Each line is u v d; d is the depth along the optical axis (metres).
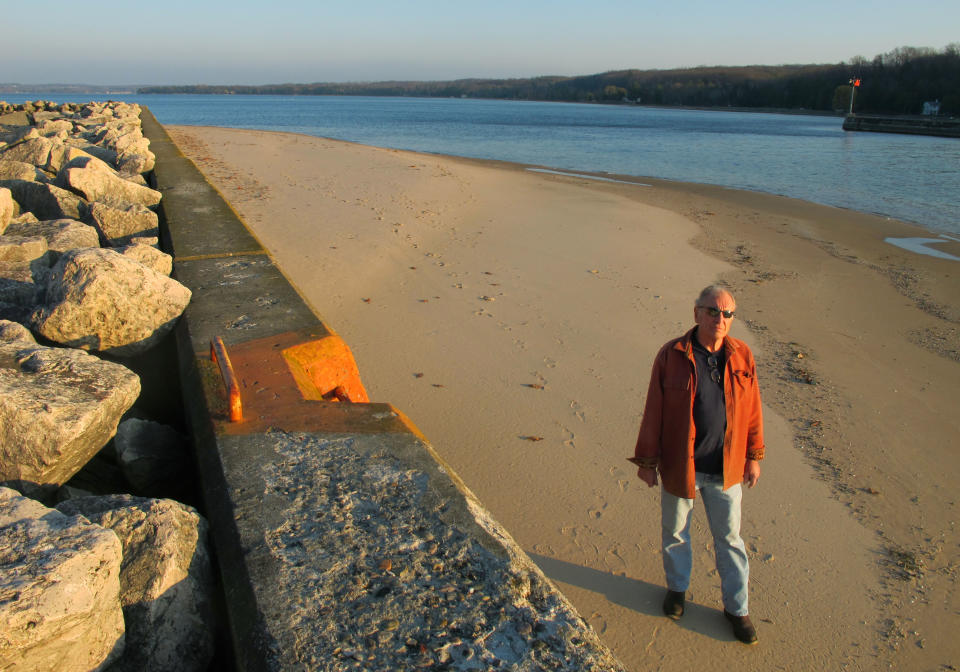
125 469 3.21
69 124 15.28
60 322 3.88
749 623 3.42
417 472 2.65
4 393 2.68
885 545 4.25
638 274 9.84
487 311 7.77
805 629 3.54
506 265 9.70
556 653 1.85
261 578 2.04
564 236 11.94
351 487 2.53
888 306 9.36
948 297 9.93
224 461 2.67
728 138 51.34
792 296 9.59
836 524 4.42
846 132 63.91
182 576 2.17
